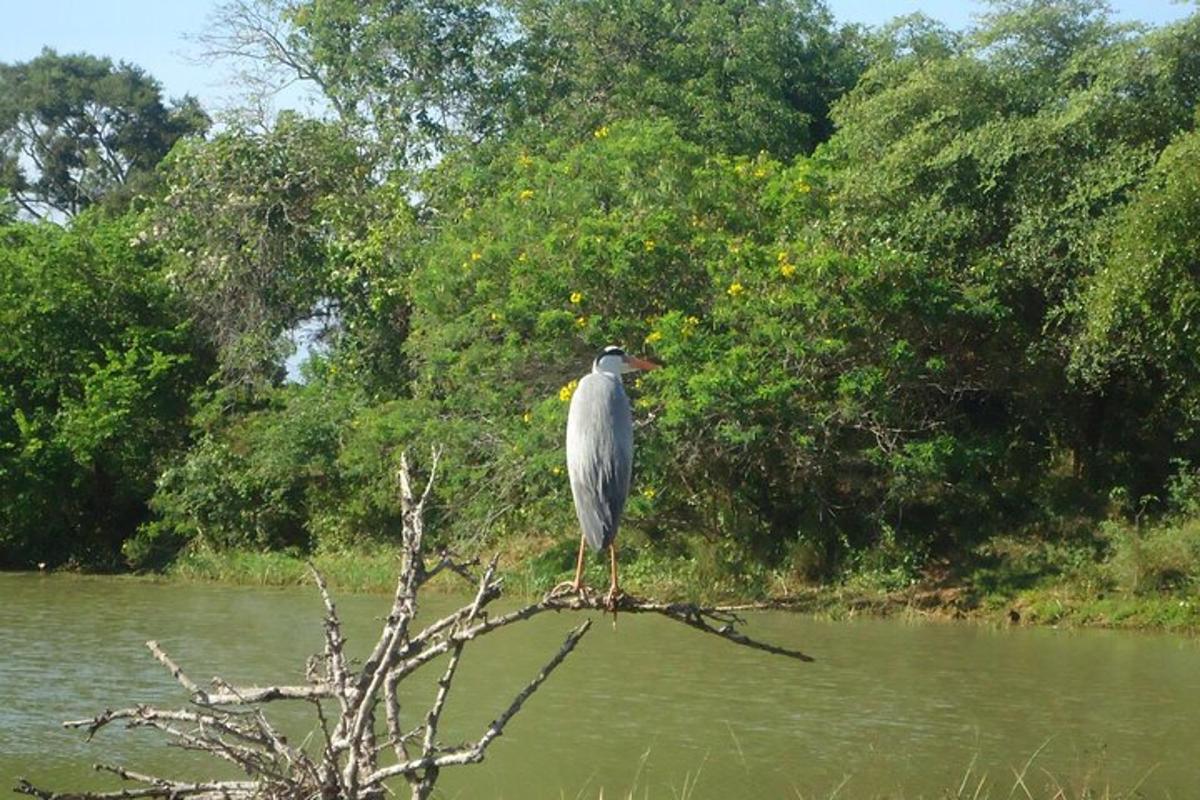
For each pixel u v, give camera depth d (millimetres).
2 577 21750
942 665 13852
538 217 19156
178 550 23172
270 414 23594
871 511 18547
